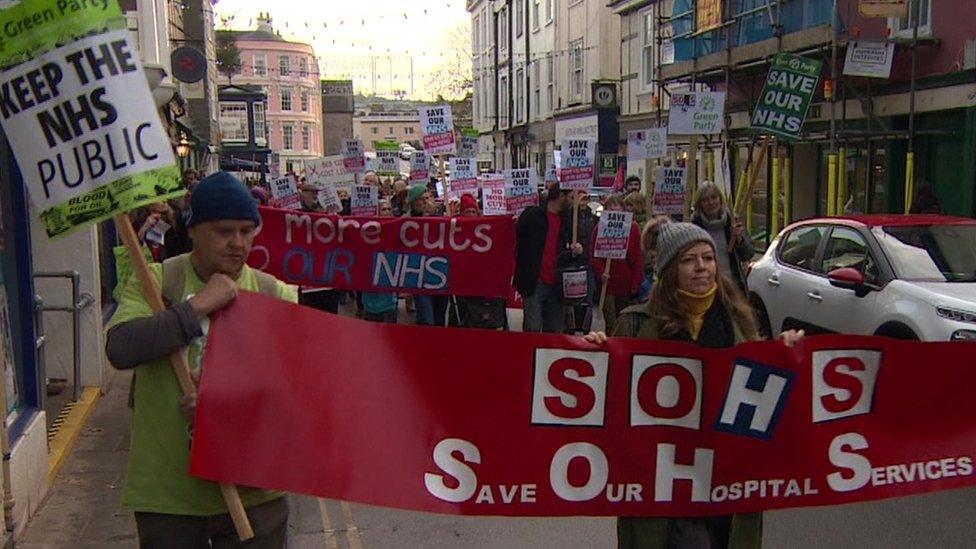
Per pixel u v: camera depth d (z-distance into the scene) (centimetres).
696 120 1053
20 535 536
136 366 296
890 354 385
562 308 961
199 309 298
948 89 1614
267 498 320
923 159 1719
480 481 354
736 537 375
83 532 545
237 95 4394
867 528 559
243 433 309
